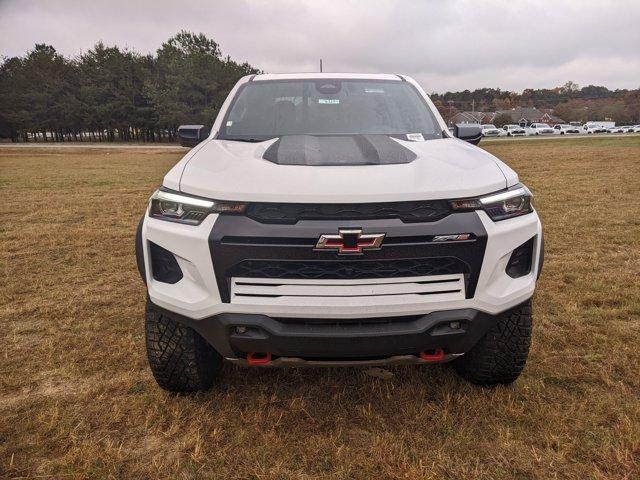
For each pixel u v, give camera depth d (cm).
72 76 7719
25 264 538
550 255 544
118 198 1066
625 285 442
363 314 212
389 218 213
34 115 7456
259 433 241
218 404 266
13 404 265
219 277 215
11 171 1903
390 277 214
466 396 267
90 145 5716
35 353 324
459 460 220
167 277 235
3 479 209
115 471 215
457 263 217
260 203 215
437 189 218
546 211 796
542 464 216
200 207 220
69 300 423
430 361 235
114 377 292
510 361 258
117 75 7338
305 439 237
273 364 232
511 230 227
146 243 237
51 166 2244
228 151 278
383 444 229
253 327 217
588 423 243
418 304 214
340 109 347
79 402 267
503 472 212
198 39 7106
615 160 1786
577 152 2305
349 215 212
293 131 328
